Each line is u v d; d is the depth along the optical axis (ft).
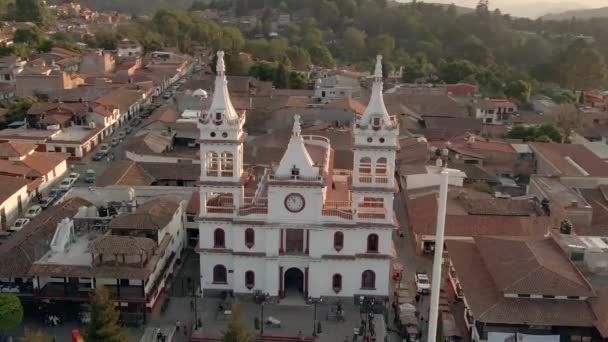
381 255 271.08
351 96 632.38
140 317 257.14
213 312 267.80
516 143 481.05
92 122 522.88
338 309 266.77
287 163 265.34
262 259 274.77
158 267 274.98
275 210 267.59
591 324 231.91
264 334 251.39
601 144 507.30
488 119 616.39
